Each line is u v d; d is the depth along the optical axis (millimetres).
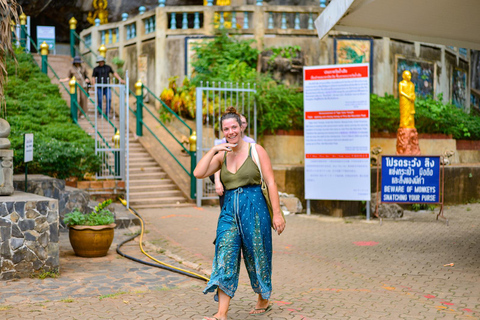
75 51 19188
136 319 4684
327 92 10930
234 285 4469
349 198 10898
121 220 9453
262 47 16250
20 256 6023
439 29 8078
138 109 14195
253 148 4684
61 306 5051
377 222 10656
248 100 12258
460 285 5867
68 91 14297
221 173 4730
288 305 5125
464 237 9062
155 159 13102
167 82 16625
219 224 4664
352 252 7812
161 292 5602
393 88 17281
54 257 6195
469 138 17328
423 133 15531
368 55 16844
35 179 8844
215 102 14078
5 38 6637
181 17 17812
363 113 10703
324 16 7484
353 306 5078
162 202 11727
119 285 5840
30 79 15039
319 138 11055
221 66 15203
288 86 15164
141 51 17609
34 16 22984
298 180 12227
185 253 7539
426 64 18344
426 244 8430
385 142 14570
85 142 11859
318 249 8039
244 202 4605
